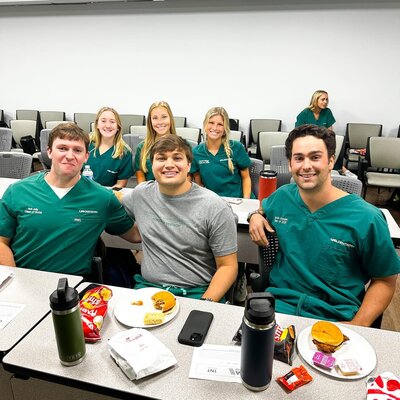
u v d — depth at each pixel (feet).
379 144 13.24
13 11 19.69
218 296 4.31
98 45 19.24
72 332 2.71
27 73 20.62
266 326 2.40
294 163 4.18
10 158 9.32
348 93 17.21
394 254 4.01
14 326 3.27
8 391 3.28
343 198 4.21
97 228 5.05
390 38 16.11
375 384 2.55
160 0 17.65
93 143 9.24
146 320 3.28
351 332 3.19
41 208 4.84
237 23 17.42
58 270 4.92
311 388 2.65
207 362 2.88
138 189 5.02
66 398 3.11
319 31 16.70
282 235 4.52
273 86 17.92
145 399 2.58
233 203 7.38
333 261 4.16
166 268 4.77
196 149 8.73
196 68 18.48
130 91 19.60
